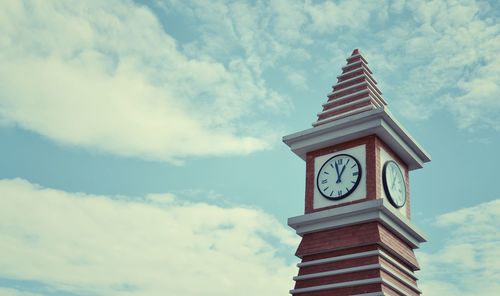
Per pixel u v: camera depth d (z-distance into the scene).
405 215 28.11
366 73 31.58
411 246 28.20
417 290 27.09
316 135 28.52
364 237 25.22
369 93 29.62
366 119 27.03
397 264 26.02
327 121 29.28
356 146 27.66
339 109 29.72
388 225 25.86
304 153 29.44
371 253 24.75
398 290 25.17
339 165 27.59
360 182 26.56
